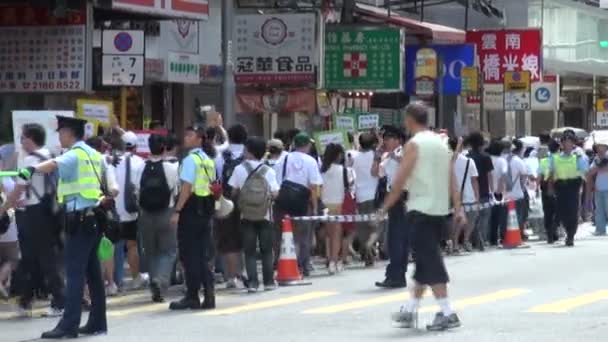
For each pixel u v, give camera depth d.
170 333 16.50
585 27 60.00
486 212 29.94
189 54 30.83
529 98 46.03
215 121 22.94
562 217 30.66
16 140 19.94
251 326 17.05
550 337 15.38
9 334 16.78
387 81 34.28
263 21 31.50
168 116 31.42
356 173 25.53
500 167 30.78
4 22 25.86
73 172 15.83
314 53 31.33
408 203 16.31
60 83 25.52
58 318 18.30
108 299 20.64
